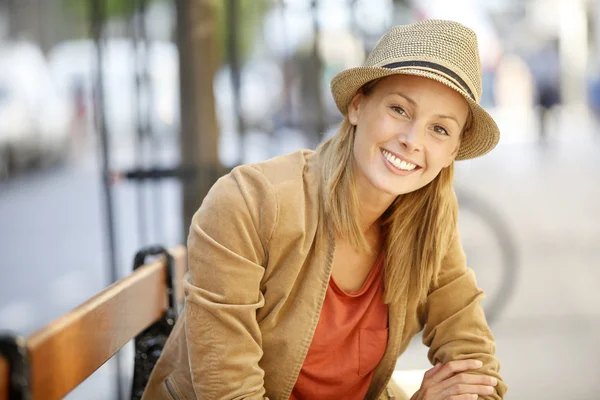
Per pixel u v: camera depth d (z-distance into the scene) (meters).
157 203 5.94
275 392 2.43
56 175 18.52
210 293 2.29
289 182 2.37
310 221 2.37
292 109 9.55
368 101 2.36
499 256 8.14
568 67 39.34
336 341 2.45
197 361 2.30
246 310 2.29
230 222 2.30
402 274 2.49
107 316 2.29
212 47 5.38
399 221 2.49
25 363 1.64
